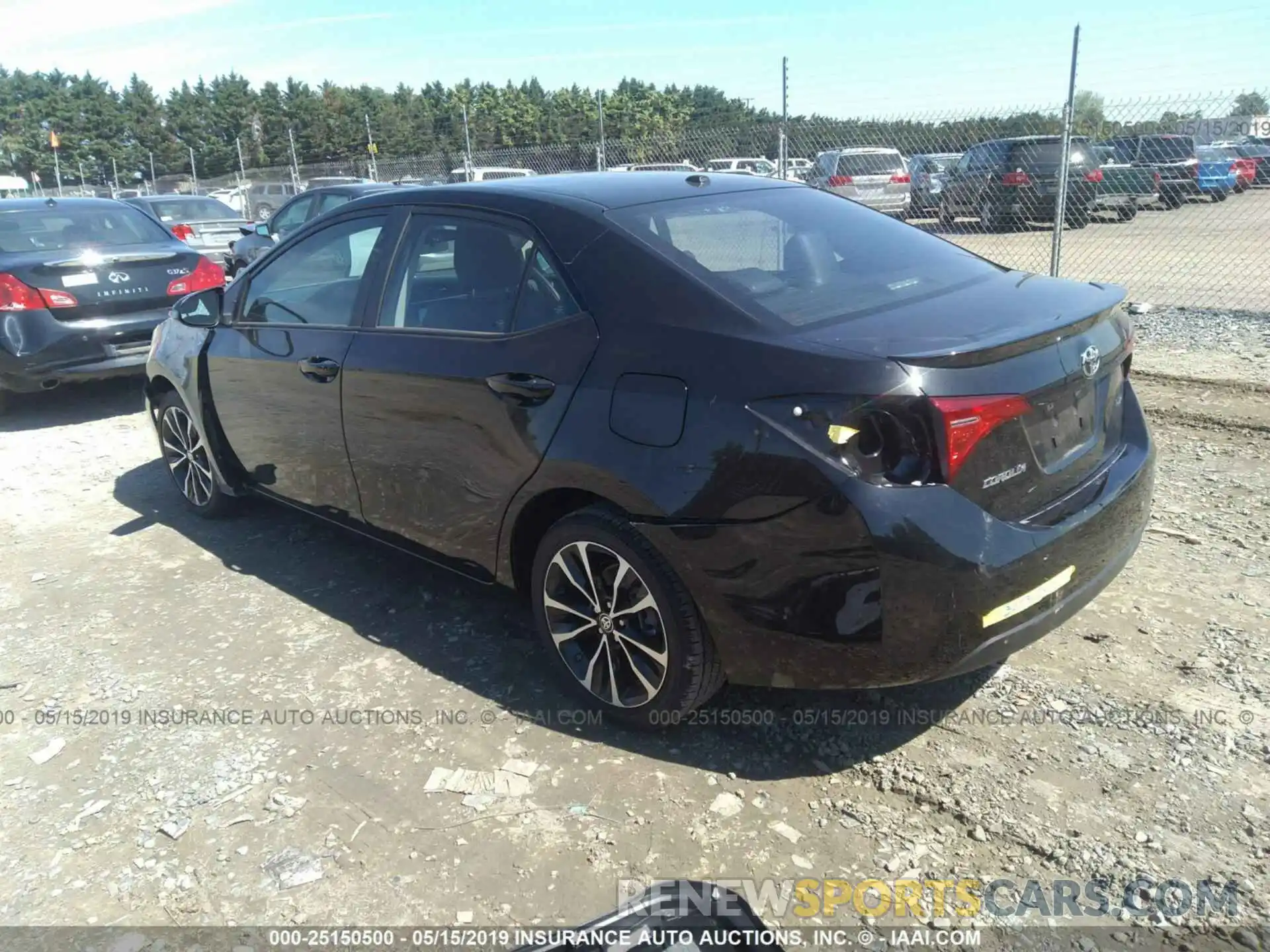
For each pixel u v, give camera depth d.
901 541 2.35
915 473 2.38
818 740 2.96
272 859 2.58
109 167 70.06
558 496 3.04
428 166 20.91
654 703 2.90
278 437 4.18
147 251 7.57
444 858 2.55
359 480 3.81
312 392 3.88
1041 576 2.54
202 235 16.06
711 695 2.87
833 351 2.46
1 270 6.89
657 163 14.22
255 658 3.63
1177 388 6.43
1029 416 2.54
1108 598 3.68
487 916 2.35
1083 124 9.80
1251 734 2.85
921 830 2.56
